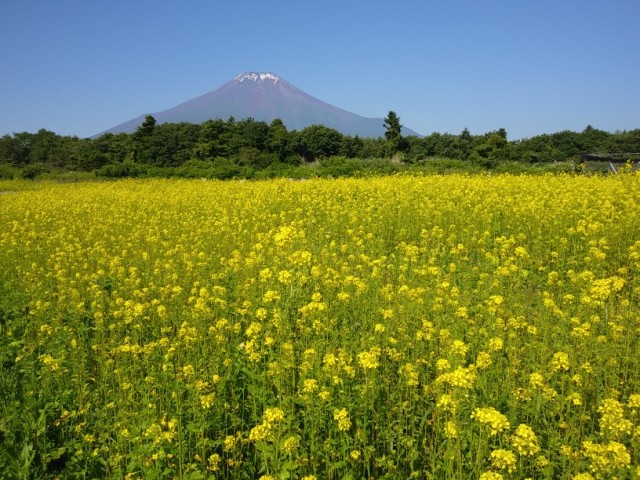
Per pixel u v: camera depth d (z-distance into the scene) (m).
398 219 13.57
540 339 6.34
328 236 12.80
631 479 3.62
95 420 5.07
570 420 4.40
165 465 4.38
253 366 5.39
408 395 5.00
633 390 5.18
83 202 21.83
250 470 4.45
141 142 68.25
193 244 13.04
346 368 4.77
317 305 6.00
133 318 7.03
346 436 4.34
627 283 8.51
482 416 3.80
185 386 5.00
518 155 55.88
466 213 13.78
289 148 67.81
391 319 6.48
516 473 3.91
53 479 4.51
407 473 4.33
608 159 32.19
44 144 77.94
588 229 10.81
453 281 8.87
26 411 4.87
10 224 16.88
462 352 5.03
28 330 7.00
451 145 69.75
